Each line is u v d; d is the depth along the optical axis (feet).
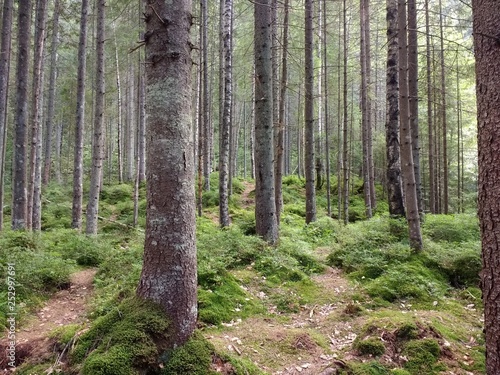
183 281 12.01
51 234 36.11
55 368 11.55
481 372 12.12
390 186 32.01
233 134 110.93
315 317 17.69
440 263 22.54
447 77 60.03
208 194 63.87
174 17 12.25
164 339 11.36
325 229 37.83
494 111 8.99
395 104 31.83
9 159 92.58
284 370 12.85
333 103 83.35
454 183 78.38
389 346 13.39
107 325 11.83
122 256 26.09
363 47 48.42
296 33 56.13
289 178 83.10
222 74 57.62
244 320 16.92
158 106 12.15
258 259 24.04
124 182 91.35
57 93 97.86
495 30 8.98
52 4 73.67
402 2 24.07
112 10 57.31
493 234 8.99
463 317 16.93
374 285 20.22
